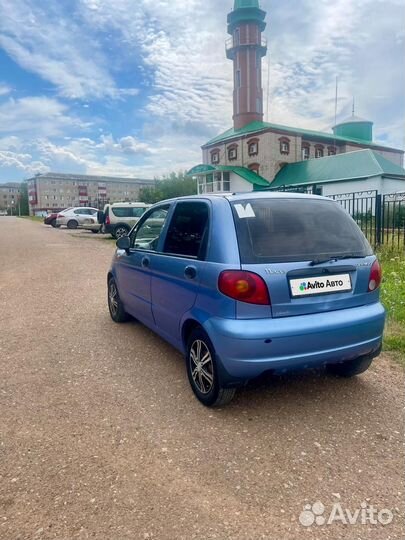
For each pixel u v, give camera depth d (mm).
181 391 3535
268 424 2982
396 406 3223
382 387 3547
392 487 2320
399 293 6262
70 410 3244
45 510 2174
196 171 43625
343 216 3447
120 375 3895
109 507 2189
